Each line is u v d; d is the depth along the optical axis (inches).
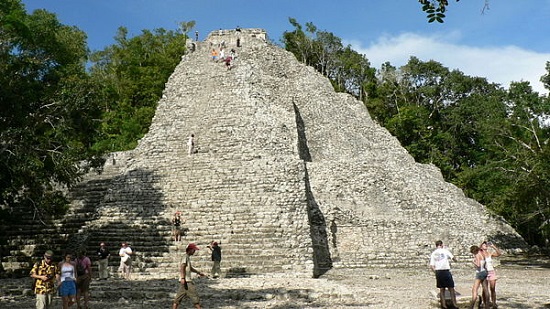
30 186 850.1
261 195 1005.2
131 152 1246.9
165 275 789.2
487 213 1363.2
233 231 914.1
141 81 1961.1
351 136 1503.4
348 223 1087.0
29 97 798.5
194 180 1070.4
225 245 875.4
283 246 869.2
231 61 1560.0
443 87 2420.0
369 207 1161.4
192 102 1395.2
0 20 838.5
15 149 783.1
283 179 1045.2
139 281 719.7
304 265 826.2
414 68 2469.2
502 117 1504.7
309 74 1701.5
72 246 901.2
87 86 889.5
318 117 1545.3
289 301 563.2
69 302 498.0
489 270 493.7
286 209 964.0
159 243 888.3
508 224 1364.4
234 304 545.0
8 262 901.2
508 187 1346.0
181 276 461.4
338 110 1604.3
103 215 991.0
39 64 862.5
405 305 532.4
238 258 842.2
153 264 829.2
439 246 511.5
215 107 1358.3
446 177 2100.1
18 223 1031.0
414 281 783.7
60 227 1010.1
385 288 687.1
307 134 1485.0
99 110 914.1
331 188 1177.4
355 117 1622.8
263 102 1386.6
